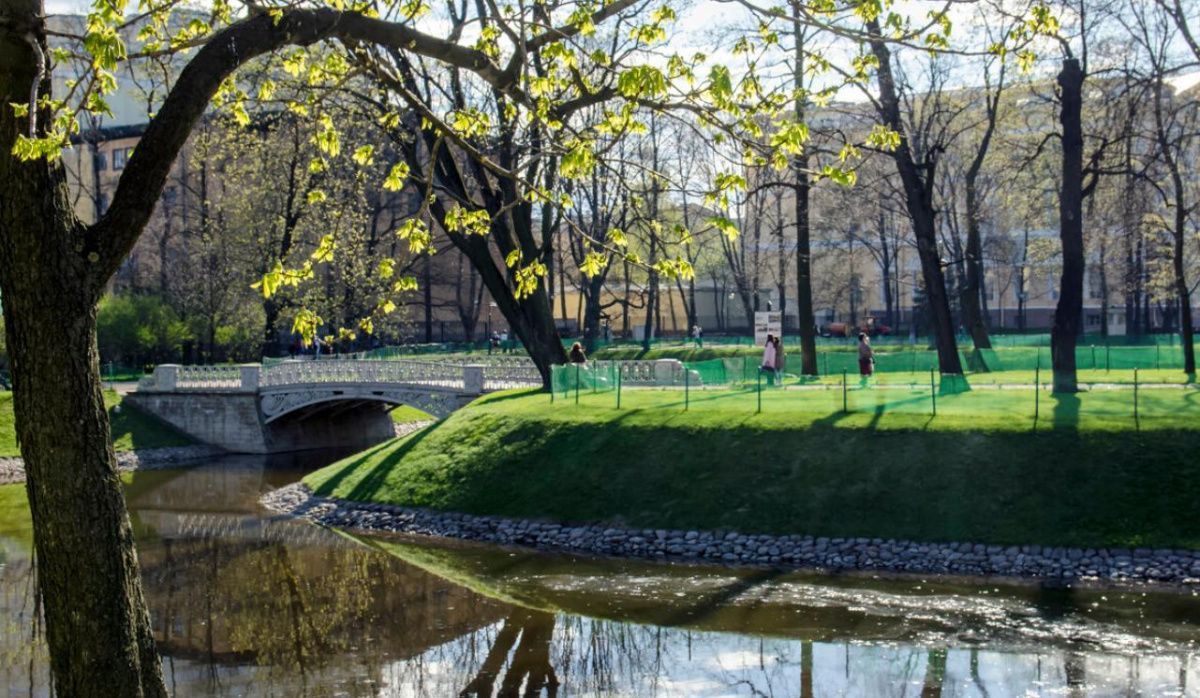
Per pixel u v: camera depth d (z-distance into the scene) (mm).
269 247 57156
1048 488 25547
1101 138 35531
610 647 19094
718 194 10453
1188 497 24344
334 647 19500
